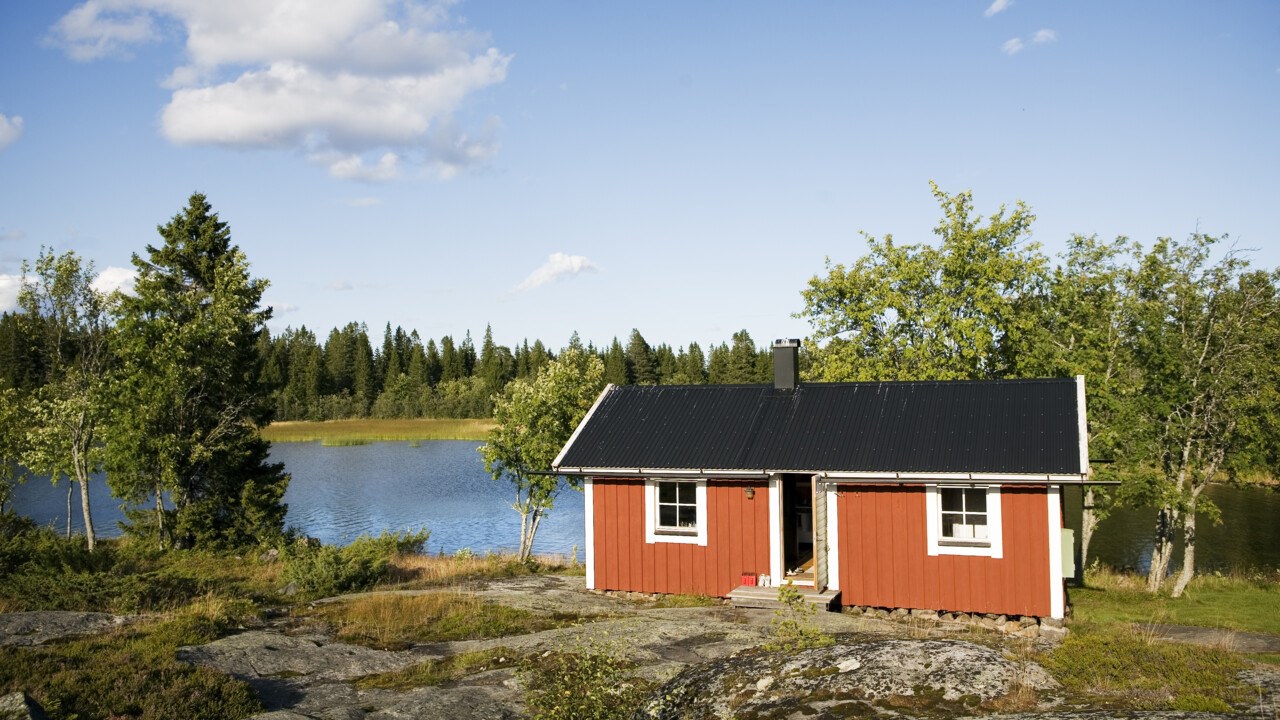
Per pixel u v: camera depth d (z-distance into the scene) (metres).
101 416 28.83
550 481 26.98
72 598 15.53
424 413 104.94
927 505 16.64
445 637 14.30
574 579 22.34
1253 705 7.39
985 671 8.27
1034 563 15.87
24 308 28.77
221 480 30.14
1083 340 24.84
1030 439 16.41
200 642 13.18
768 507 17.59
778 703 7.94
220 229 34.00
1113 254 25.78
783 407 19.27
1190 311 22.38
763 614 15.16
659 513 18.59
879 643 9.33
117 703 9.72
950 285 27.81
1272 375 21.52
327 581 19.47
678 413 19.92
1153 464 22.31
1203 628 16.47
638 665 11.40
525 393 27.38
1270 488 42.25
